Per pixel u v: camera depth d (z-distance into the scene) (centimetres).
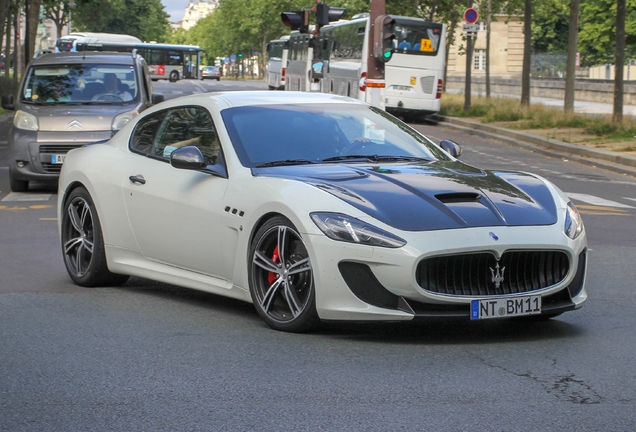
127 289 755
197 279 666
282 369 510
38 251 943
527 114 3175
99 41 6656
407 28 3650
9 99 1466
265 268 602
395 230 545
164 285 775
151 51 8194
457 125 3406
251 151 647
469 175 632
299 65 4631
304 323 580
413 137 714
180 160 646
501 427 414
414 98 3662
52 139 1391
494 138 2883
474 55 7850
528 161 2202
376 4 2131
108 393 468
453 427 414
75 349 556
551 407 444
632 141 2427
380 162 658
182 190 668
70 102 1471
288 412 436
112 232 736
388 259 538
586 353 550
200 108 703
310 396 461
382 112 737
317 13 2561
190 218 658
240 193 620
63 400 457
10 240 1013
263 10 11019
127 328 611
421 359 532
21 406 448
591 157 2227
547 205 600
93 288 760
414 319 544
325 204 565
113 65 1538
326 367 514
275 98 716
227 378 493
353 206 561
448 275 548
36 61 1541
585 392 469
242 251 616
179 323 624
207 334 591
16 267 854
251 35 11844
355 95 3603
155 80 8225
